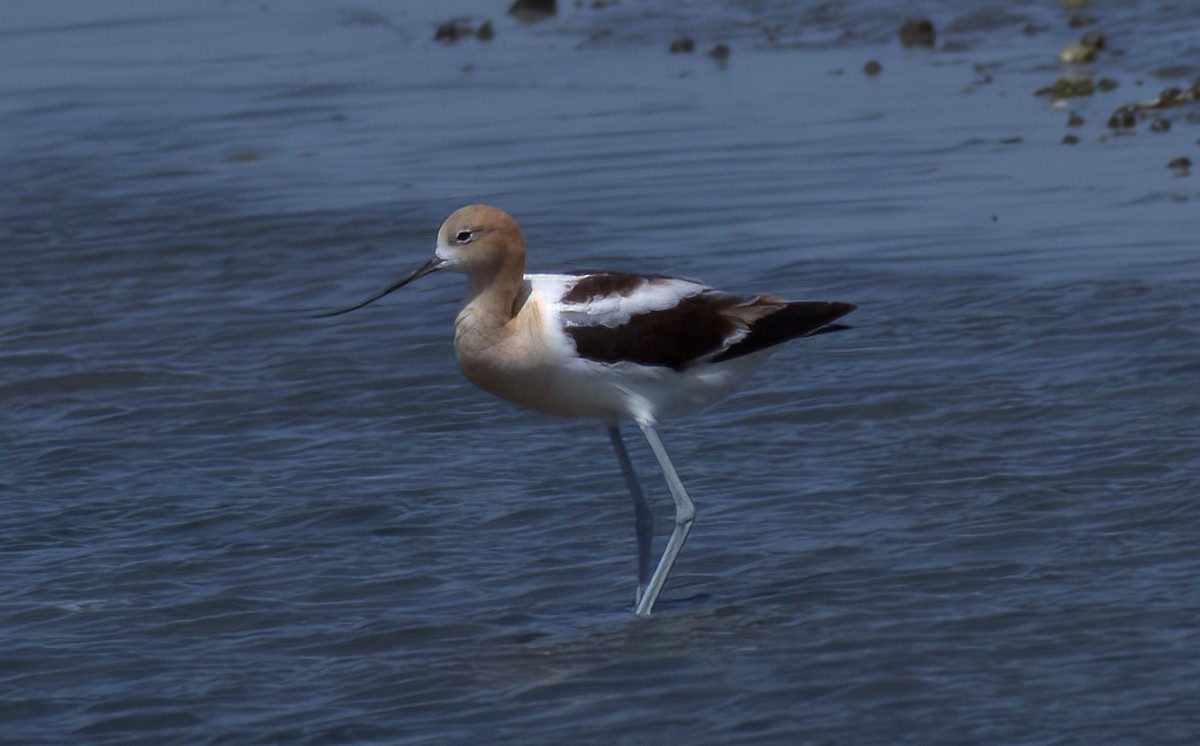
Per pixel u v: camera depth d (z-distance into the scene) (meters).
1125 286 14.87
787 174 18.88
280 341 15.08
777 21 25.41
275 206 18.81
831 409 12.84
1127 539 10.25
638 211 17.94
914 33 23.88
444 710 8.66
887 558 10.24
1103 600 9.44
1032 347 13.80
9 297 16.52
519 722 8.47
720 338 9.59
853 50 23.92
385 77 24.27
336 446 12.68
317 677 9.12
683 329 9.58
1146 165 18.08
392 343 14.91
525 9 27.19
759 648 9.16
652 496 11.46
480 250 9.65
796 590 9.89
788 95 22.02
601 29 25.86
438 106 22.67
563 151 20.27
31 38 27.09
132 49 26.30
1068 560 10.02
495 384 9.80
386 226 18.02
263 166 20.36
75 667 9.33
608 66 24.11
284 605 10.06
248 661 9.36
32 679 9.20
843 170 18.84
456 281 16.55
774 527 10.84
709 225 17.38
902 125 20.33
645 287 9.66
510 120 21.78
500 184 19.16
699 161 19.53
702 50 24.59
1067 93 20.86
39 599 10.24
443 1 28.36
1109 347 13.65
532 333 9.61
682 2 26.47
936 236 16.58
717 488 11.54
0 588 10.41
